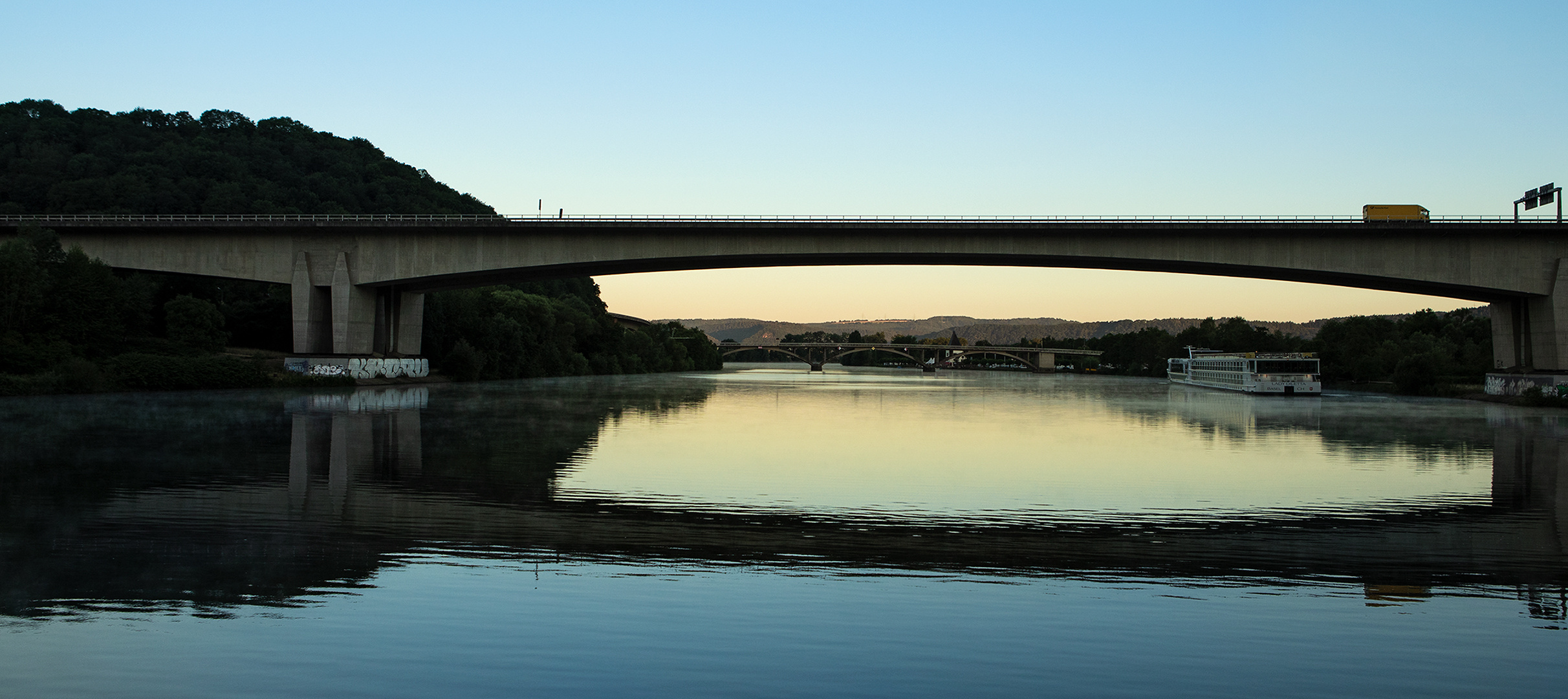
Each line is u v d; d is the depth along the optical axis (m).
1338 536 28.11
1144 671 17.09
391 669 16.77
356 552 24.61
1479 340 163.12
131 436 48.97
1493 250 82.00
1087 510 32.22
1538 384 83.50
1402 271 82.81
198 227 91.00
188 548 24.98
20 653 17.31
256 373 87.81
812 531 28.16
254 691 15.86
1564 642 18.62
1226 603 20.95
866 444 53.50
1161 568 23.95
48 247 87.94
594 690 16.03
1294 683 16.67
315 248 92.31
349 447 46.56
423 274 91.25
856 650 17.92
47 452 42.78
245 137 197.12
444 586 21.53
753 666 17.09
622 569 23.17
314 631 18.53
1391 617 20.03
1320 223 82.56
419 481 36.59
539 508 31.23
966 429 64.81
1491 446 53.78
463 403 79.00
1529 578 23.19
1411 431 63.34
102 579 21.84
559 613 19.73
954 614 19.97
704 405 87.44
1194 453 50.16
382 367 97.94
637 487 36.09
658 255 88.44
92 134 173.88
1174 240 84.62
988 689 16.30
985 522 29.83
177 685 16.06
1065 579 22.80
